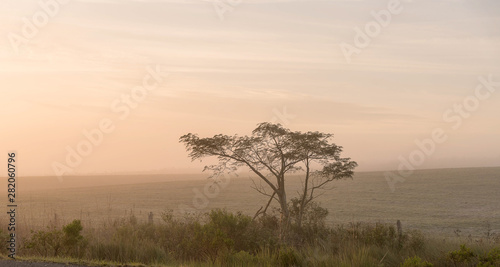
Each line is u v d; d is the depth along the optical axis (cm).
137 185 15075
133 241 1697
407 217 5194
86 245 1567
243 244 1791
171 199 8669
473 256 1480
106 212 5550
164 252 1595
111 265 1227
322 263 1464
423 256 1683
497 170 16150
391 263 1619
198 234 1731
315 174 2700
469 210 6119
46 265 1166
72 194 10956
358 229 2036
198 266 1420
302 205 2558
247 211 5709
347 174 2653
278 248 1712
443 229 4038
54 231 1574
